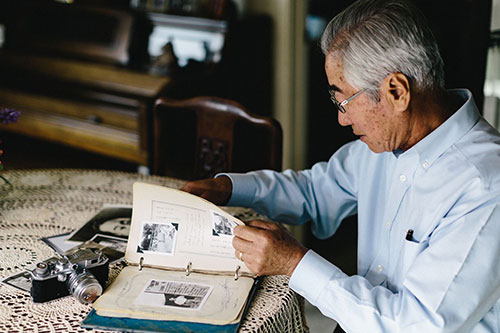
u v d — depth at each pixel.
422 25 1.16
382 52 1.14
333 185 1.63
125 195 1.78
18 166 3.93
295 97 3.26
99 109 3.31
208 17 3.26
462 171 1.21
